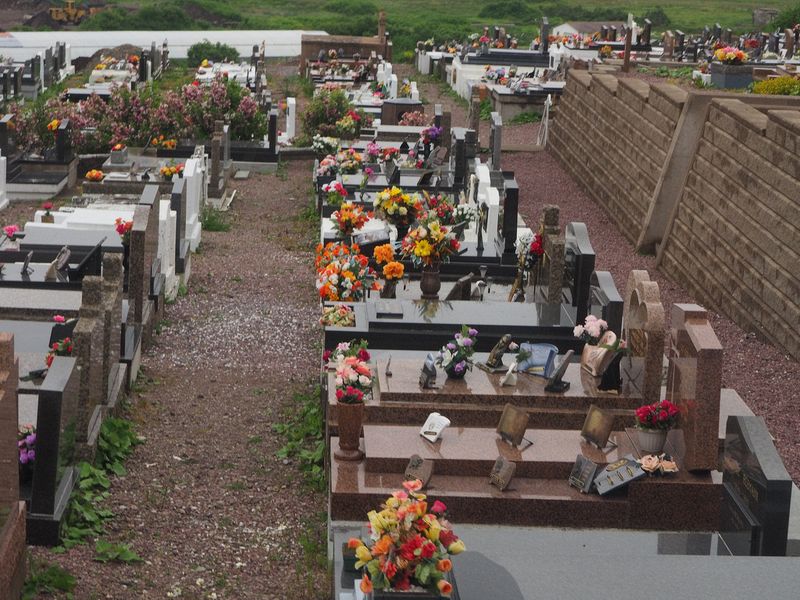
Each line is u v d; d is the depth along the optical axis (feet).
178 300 64.95
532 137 125.49
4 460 29.84
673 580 29.89
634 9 284.41
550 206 53.78
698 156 70.69
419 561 27.37
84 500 37.06
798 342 54.60
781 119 58.75
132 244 50.88
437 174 87.45
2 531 29.53
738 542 34.76
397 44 222.69
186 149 102.53
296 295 67.82
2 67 148.15
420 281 58.85
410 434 39.65
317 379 52.85
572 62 146.10
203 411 48.14
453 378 42.86
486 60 166.20
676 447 38.70
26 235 62.75
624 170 87.20
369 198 82.64
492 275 62.69
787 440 45.24
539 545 35.45
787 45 144.25
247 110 109.81
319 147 104.78
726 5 297.12
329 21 260.42
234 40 206.69
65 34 198.70
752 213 61.11
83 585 31.96
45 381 34.35
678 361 38.75
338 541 34.06
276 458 43.45
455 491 36.73
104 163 94.68
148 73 156.66
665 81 120.37
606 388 42.32
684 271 69.51
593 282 48.47
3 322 48.70
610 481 36.83
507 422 39.22
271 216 90.94
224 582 33.73
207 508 38.75
